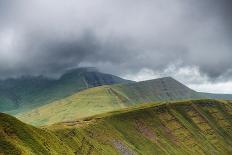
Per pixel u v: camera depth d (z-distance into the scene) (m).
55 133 137.88
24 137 103.06
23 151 92.88
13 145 92.19
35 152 99.81
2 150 87.69
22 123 110.62
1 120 101.62
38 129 119.19
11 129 101.25
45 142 112.25
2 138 92.44
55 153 110.56
